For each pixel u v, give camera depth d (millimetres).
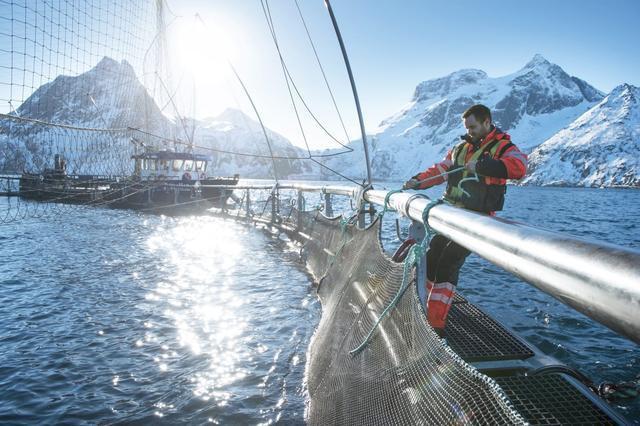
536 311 6777
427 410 1665
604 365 4824
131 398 4090
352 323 3404
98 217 24938
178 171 31359
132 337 5648
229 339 5520
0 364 4820
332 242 7277
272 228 17359
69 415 3805
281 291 7887
